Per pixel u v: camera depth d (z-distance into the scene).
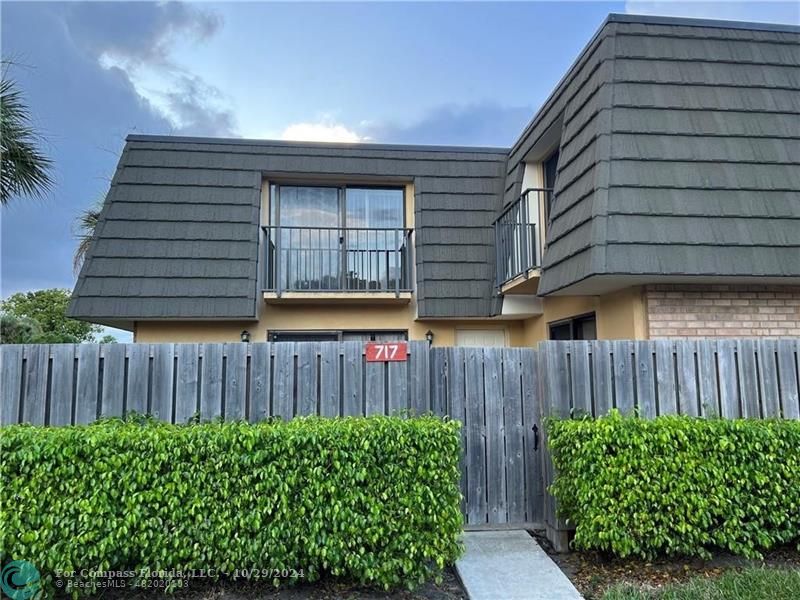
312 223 9.99
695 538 4.24
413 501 3.98
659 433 4.33
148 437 3.90
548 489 4.82
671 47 6.26
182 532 3.84
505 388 5.38
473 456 5.29
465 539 4.97
